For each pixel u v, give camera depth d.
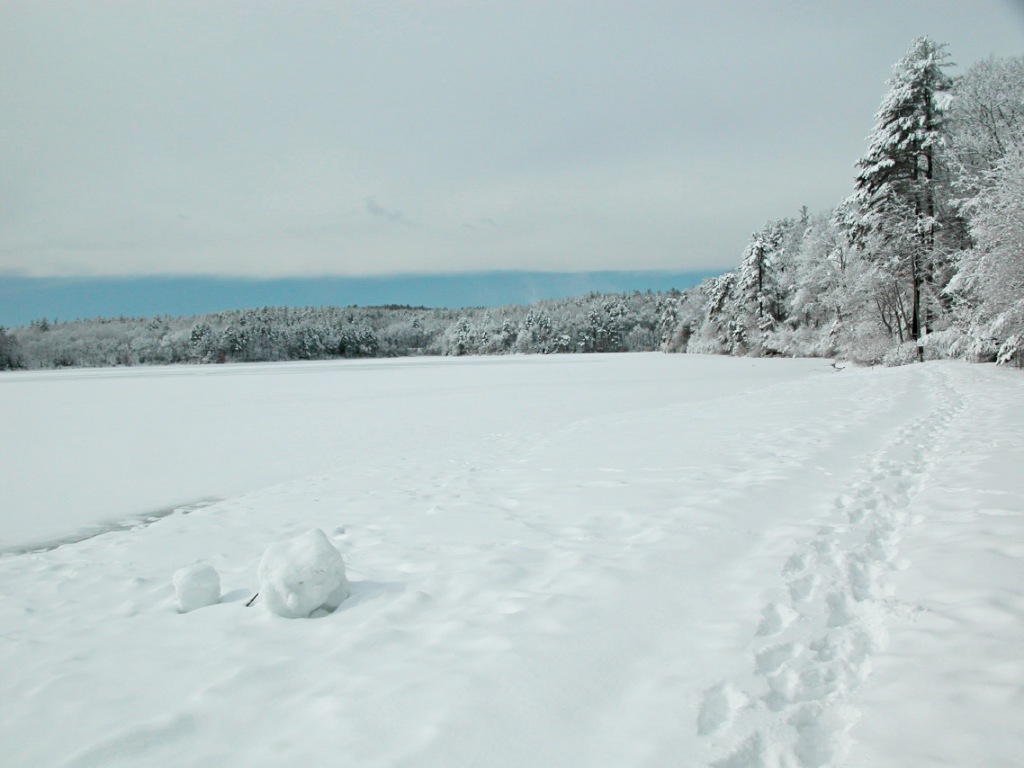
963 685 2.52
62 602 5.00
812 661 2.90
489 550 5.11
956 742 2.19
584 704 2.64
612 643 3.16
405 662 3.16
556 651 3.11
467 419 17.34
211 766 2.46
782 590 3.66
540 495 7.07
